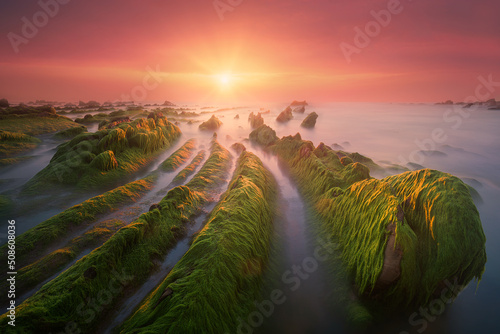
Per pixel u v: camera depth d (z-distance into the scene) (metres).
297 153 24.89
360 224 10.30
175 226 12.13
